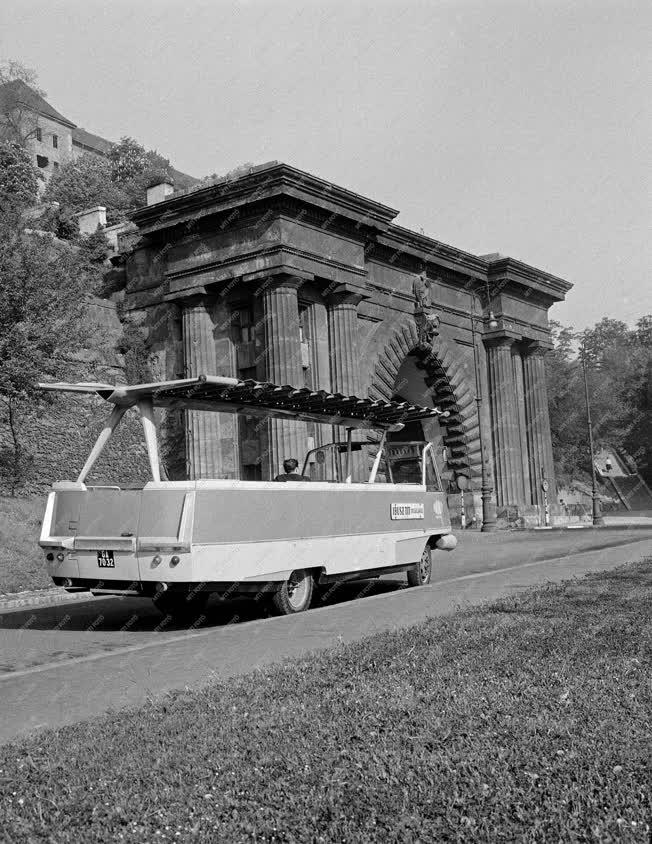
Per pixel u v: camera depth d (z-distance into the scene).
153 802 4.87
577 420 91.50
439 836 4.22
